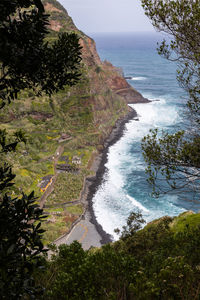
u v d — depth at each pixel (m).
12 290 3.32
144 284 4.89
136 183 67.06
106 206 57.50
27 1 3.46
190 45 7.75
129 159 84.38
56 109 108.19
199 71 7.81
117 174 73.50
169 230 12.37
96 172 75.81
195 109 8.15
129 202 58.31
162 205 54.75
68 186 64.31
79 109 112.81
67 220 51.44
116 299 5.08
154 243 10.64
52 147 87.81
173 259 5.45
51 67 3.92
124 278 5.59
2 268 3.10
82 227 50.19
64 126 105.06
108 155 88.62
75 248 8.39
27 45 3.43
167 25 7.90
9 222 3.38
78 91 114.44
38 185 63.00
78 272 5.72
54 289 5.57
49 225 48.91
